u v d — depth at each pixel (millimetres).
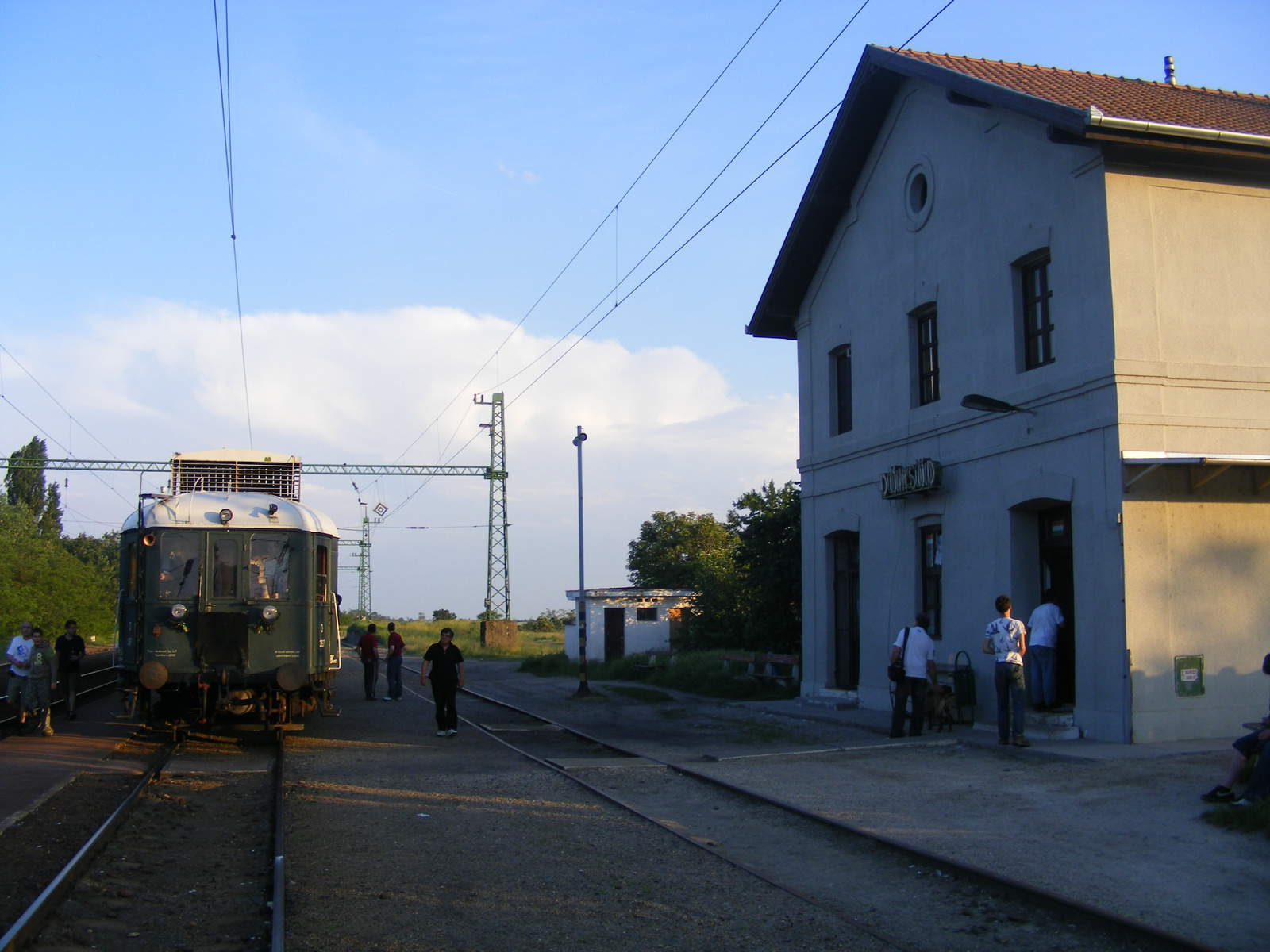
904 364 17062
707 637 32969
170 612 14742
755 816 9859
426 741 15938
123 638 15820
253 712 16562
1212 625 12617
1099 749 11828
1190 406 12727
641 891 7324
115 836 8961
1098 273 12797
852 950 6113
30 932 6164
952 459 15680
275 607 15102
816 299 20219
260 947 6242
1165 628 12383
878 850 8391
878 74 17109
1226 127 13188
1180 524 12578
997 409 13758
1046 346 13969
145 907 7043
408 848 8625
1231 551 12797
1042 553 14414
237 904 7156
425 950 6133
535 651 51438
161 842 8977
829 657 19609
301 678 14922
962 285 15547
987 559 14789
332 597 16656
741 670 25328
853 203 18844
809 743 14703
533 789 11383
